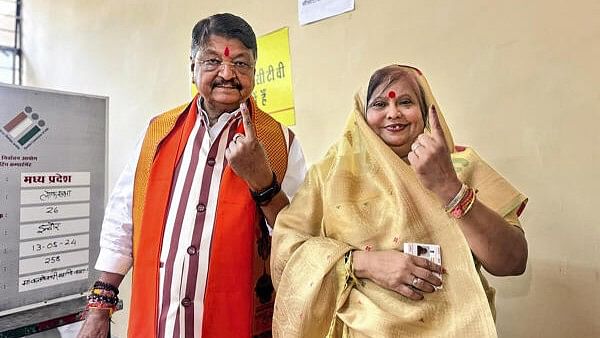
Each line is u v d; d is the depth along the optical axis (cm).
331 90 155
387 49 141
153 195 112
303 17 161
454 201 74
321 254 85
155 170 114
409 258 79
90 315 115
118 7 244
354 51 149
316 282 83
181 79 211
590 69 106
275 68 170
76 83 272
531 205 114
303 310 84
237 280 105
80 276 168
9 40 320
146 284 108
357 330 79
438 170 73
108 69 250
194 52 110
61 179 164
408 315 77
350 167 90
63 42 283
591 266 106
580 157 107
